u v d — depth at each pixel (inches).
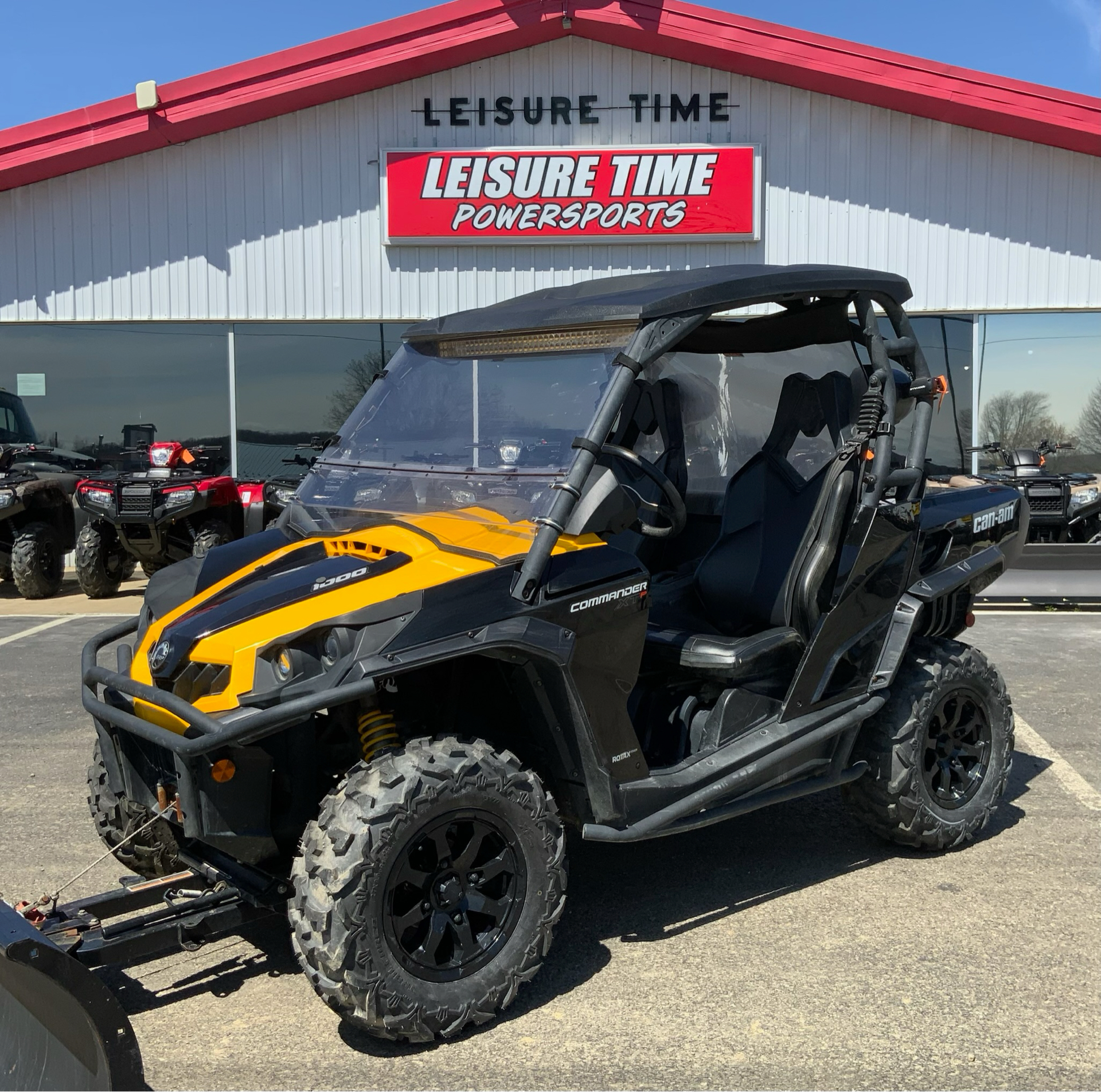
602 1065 106.7
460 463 135.0
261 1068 107.2
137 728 110.9
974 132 472.7
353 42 456.4
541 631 114.0
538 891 114.9
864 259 478.9
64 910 116.6
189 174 484.7
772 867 156.2
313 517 138.4
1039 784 191.5
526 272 483.5
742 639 140.9
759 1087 102.6
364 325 498.6
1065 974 123.4
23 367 505.7
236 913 116.6
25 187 486.3
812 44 448.5
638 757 124.8
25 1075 98.7
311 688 106.7
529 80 472.1
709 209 473.4
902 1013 115.5
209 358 504.1
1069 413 488.4
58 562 447.2
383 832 104.3
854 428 148.4
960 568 163.9
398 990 105.6
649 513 169.8
